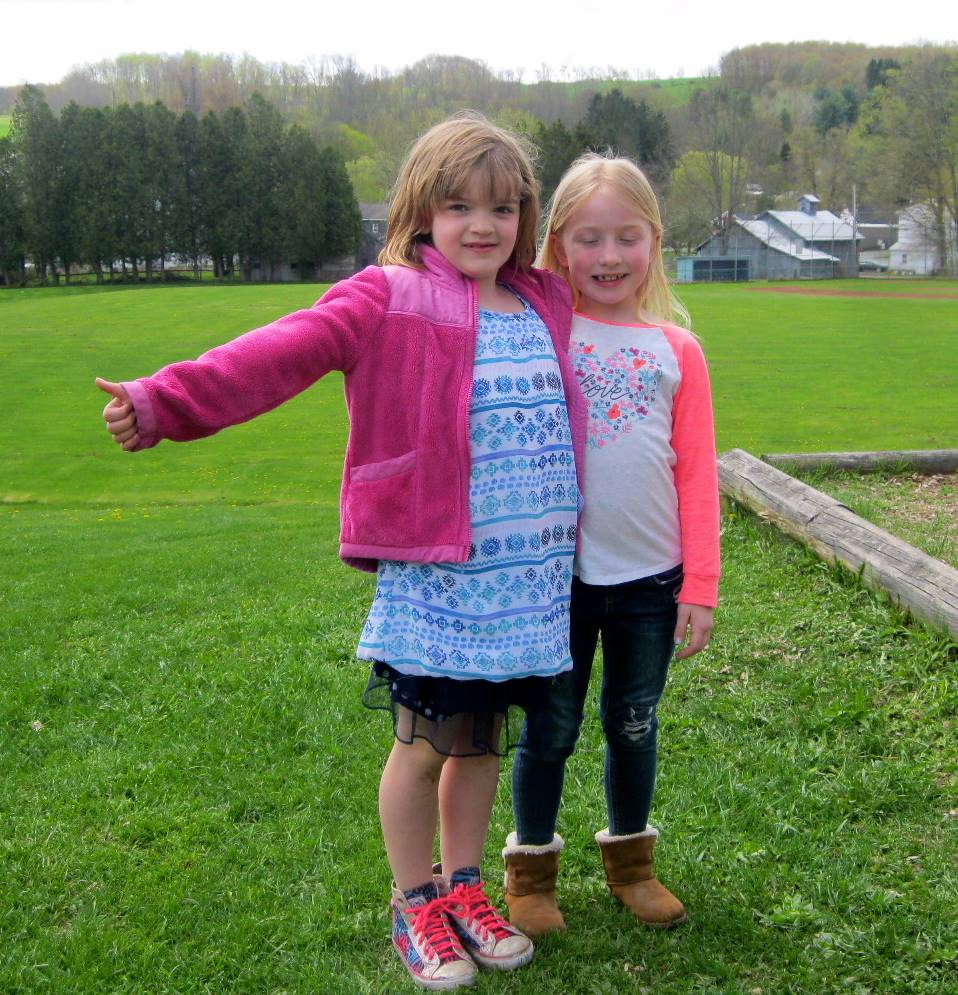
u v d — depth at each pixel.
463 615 2.25
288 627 5.27
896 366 26.55
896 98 76.50
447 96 104.31
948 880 2.63
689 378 2.48
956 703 3.55
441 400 2.23
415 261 2.37
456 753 2.41
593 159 2.53
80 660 4.88
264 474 16.95
